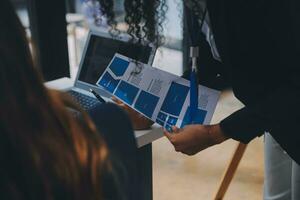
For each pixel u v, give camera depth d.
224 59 1.19
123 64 1.34
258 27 1.10
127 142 0.69
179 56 3.30
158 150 2.76
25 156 0.49
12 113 0.49
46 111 0.52
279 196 1.61
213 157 2.67
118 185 0.58
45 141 0.51
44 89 0.53
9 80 0.49
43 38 2.21
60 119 0.54
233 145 2.75
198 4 1.18
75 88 1.57
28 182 0.49
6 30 0.49
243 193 2.32
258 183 2.40
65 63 2.34
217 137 1.20
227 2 1.11
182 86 1.26
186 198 2.31
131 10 1.16
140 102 1.26
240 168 2.54
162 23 1.20
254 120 1.14
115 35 1.31
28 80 0.51
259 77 1.16
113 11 1.19
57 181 0.51
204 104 1.25
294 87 1.10
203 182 2.44
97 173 0.54
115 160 0.61
